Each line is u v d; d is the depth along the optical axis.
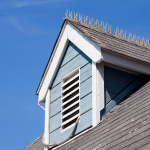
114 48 9.38
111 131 7.16
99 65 9.16
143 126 6.24
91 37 9.60
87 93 9.20
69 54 10.38
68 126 9.66
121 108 8.32
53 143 9.91
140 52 10.15
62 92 10.28
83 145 7.63
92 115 8.73
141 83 9.45
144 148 5.46
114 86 9.19
